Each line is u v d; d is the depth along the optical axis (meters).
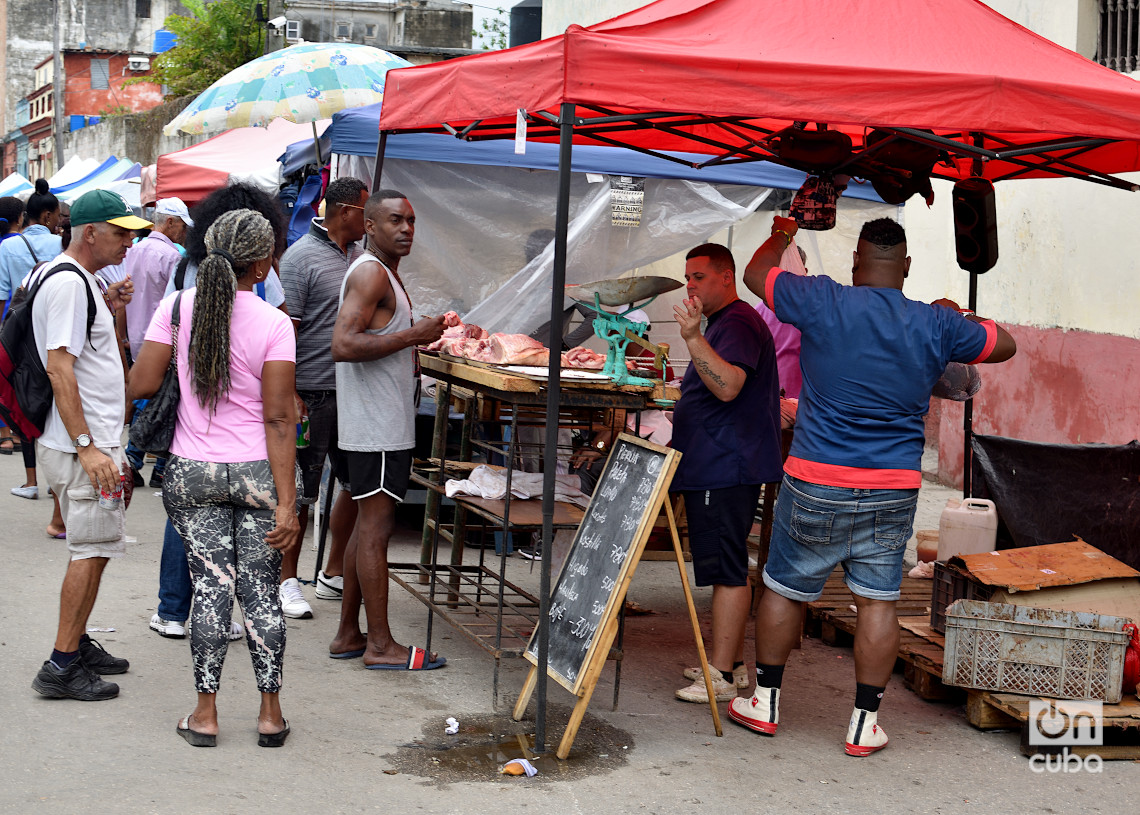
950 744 4.42
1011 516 6.43
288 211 9.07
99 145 33.34
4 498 8.13
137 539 7.10
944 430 10.09
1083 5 7.89
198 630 3.95
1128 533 5.88
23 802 3.45
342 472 5.88
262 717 4.04
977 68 3.97
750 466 4.66
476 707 4.57
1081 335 8.10
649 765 4.07
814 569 4.33
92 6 48.66
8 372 4.21
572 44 3.72
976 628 4.50
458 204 7.20
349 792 3.69
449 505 7.46
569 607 4.33
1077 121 3.81
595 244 7.40
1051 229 8.43
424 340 4.62
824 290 4.25
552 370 4.13
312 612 5.76
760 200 7.57
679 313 4.41
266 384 3.89
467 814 3.57
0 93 55.25
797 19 4.19
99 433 4.35
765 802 3.79
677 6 4.55
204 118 7.30
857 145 5.81
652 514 4.13
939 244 9.83
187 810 3.47
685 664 5.29
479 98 4.32
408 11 33.91
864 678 4.26
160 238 7.83
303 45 7.77
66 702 4.34
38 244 8.36
